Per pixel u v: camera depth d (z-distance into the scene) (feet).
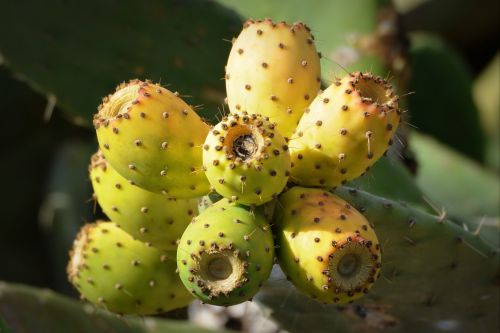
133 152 2.19
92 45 3.33
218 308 3.87
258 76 2.28
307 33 2.32
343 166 2.21
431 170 4.41
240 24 3.30
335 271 2.13
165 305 2.52
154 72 3.30
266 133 2.11
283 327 2.73
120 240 2.48
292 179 2.24
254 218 2.13
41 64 3.33
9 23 3.32
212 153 2.11
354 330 2.73
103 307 2.55
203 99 3.25
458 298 2.66
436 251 2.55
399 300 2.65
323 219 2.13
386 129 2.19
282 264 2.18
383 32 3.89
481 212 4.26
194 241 2.11
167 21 3.28
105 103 2.23
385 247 2.50
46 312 3.19
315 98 2.26
